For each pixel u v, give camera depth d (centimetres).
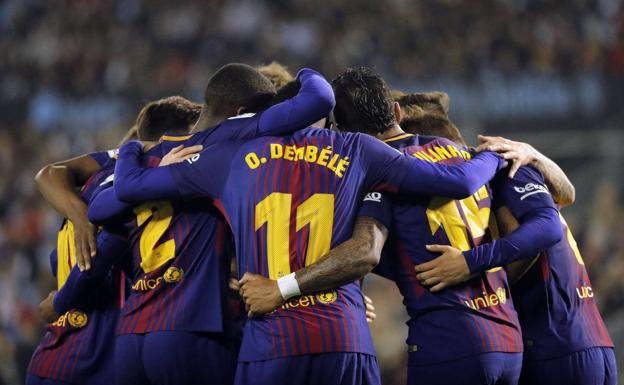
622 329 3872
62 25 5812
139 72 5525
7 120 5203
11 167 4994
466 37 5578
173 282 1329
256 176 1301
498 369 1316
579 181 4900
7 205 4847
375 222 1310
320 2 5888
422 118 1553
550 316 1426
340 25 5809
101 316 1477
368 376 1274
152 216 1360
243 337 1295
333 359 1242
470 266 1316
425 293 1342
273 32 5803
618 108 5044
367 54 5612
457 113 5059
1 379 3812
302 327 1245
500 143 1440
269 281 1263
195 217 1350
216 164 1320
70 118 5191
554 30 5734
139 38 5816
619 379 3716
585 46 5644
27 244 4684
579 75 5106
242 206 1298
